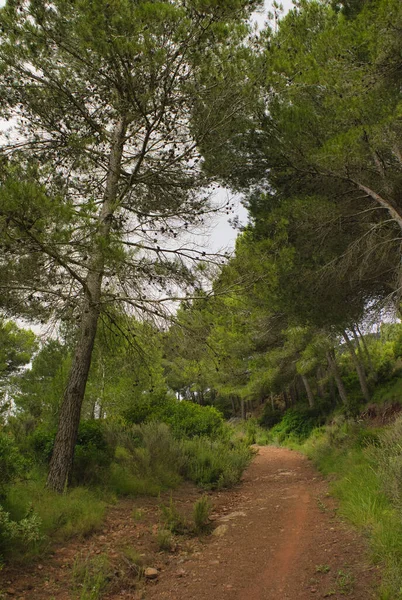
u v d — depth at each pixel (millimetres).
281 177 10844
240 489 9969
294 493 8750
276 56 8047
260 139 10148
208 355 8703
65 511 6016
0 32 7656
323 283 11102
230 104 8297
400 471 5531
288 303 10930
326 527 5836
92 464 8172
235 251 8047
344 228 11039
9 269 6141
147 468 9258
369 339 22344
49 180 8375
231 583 4254
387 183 9867
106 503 7109
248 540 5641
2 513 4582
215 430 14734
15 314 7320
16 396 19781
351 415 20000
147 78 7465
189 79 7805
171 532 6055
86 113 8516
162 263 7852
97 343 9609
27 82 8156
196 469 10477
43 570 4504
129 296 7895
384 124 8609
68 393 7820
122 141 8891
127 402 15219
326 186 10766
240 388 28359
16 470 5762
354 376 25938
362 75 8773
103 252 6242
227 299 7988
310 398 28078
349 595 3689
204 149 8812
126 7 6758
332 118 9789
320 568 4336
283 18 9141
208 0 6793
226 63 7590
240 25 7457
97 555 4945
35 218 5480
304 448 19172
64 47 7648
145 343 8961
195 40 7203
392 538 4457
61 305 7285
